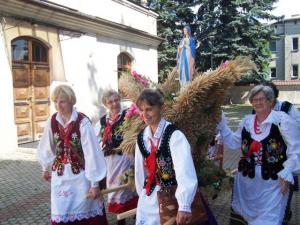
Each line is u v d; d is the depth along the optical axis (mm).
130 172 3662
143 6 18297
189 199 2438
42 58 12102
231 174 3754
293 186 4078
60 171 3271
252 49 27547
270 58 29922
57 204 3242
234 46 27094
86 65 13984
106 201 5430
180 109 3084
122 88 3617
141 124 3355
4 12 10312
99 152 3268
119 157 4250
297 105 28656
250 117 3588
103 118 4477
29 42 11469
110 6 15633
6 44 10422
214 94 3172
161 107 2633
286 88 31844
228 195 5785
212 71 3133
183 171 2475
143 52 18500
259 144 3430
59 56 12539
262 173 3412
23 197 6008
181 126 3148
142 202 2707
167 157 2572
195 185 2475
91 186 3213
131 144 3365
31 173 7621
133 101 3521
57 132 3297
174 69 3904
